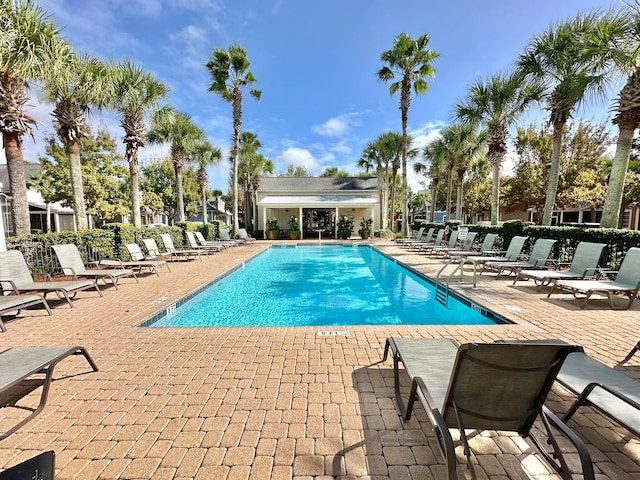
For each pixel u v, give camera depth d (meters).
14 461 2.54
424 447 2.71
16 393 3.50
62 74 10.60
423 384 2.63
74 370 4.09
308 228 35.94
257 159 34.19
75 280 8.66
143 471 2.43
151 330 5.61
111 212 27.91
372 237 30.25
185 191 38.41
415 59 21.98
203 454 2.61
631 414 2.41
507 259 11.19
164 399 3.42
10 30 9.09
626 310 6.66
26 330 5.60
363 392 3.57
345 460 2.55
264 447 2.70
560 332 5.36
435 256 16.08
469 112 15.94
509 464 2.52
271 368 4.14
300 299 9.48
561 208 27.94
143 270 12.22
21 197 10.48
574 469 2.45
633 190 21.27
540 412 2.38
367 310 8.38
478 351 2.14
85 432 2.89
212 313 8.15
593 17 10.16
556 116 12.20
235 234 26.11
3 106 9.66
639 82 8.77
